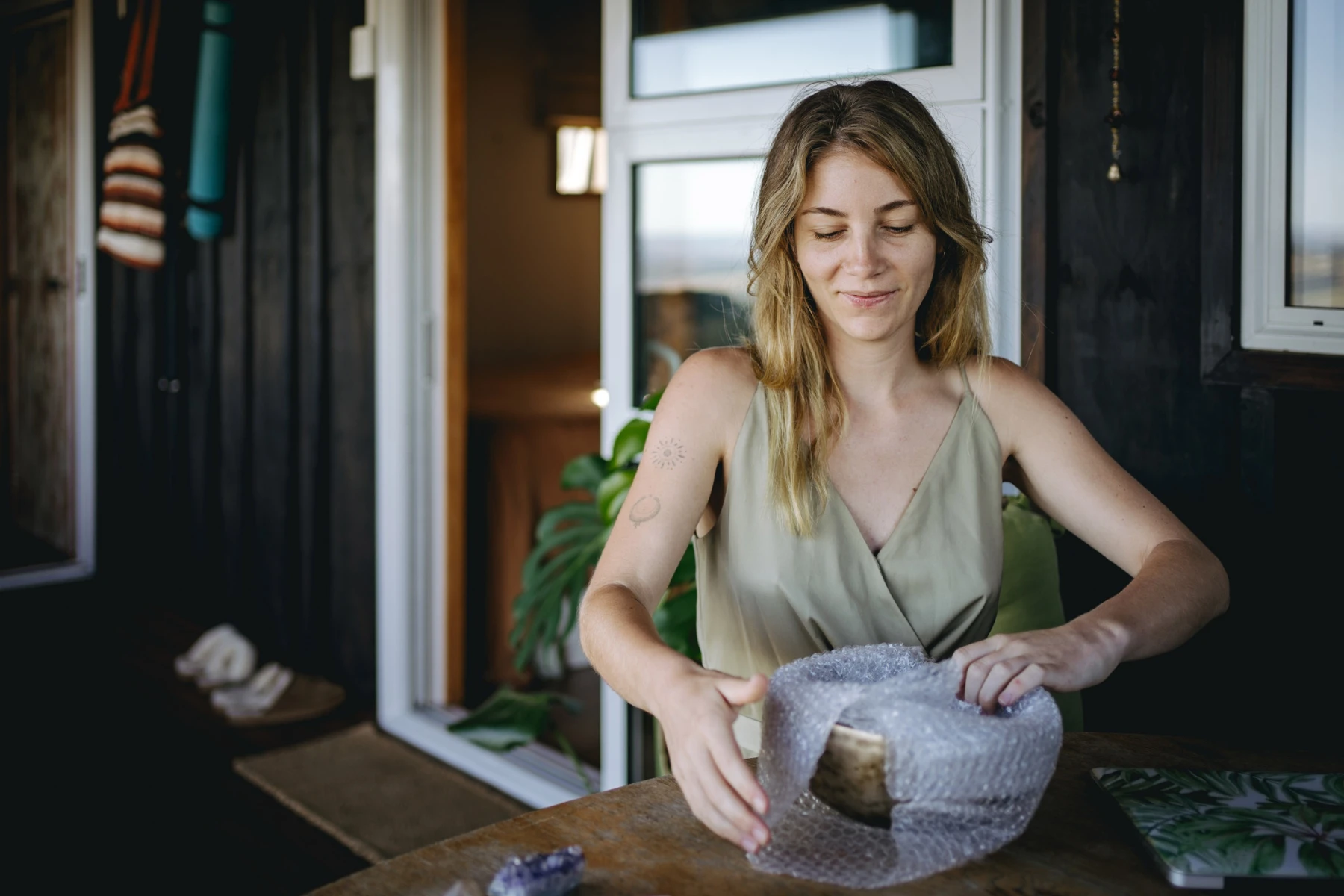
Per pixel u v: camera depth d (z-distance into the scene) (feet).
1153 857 2.92
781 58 7.24
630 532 3.85
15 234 16.75
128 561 15.26
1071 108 6.10
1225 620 5.75
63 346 15.89
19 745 10.18
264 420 12.53
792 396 3.94
